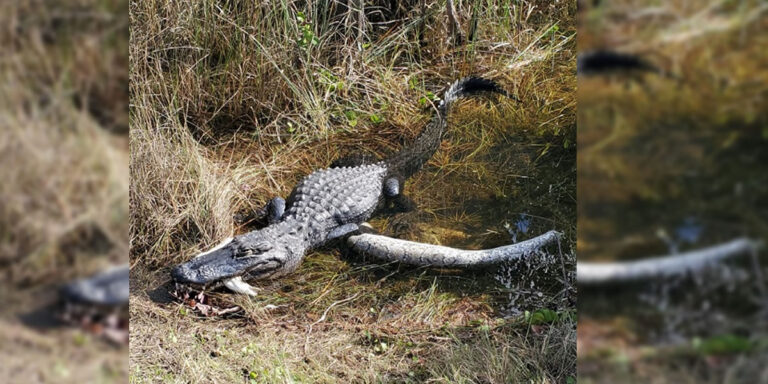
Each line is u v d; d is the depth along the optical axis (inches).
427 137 168.2
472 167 163.6
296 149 170.6
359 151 170.6
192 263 128.7
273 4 173.5
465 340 113.3
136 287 128.0
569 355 103.1
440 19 196.9
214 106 175.8
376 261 138.5
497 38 200.8
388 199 157.2
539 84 186.5
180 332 116.2
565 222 144.1
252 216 152.1
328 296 129.2
